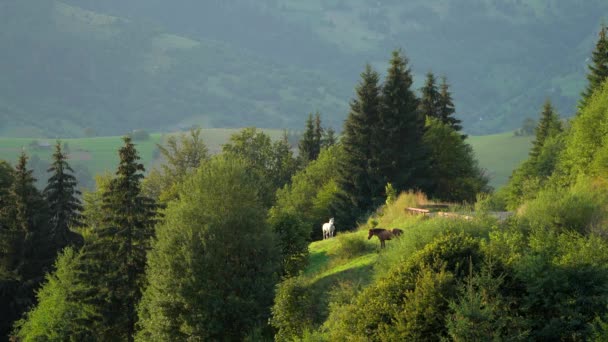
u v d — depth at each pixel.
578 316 35.69
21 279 87.88
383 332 37.06
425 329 35.88
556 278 37.09
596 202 52.09
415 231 46.12
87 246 73.44
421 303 36.44
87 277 71.56
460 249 39.94
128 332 71.25
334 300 47.22
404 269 39.78
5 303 89.81
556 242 42.91
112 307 70.62
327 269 61.88
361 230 77.06
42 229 90.88
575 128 88.94
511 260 39.16
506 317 34.62
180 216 60.38
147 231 72.56
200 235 58.38
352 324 39.47
